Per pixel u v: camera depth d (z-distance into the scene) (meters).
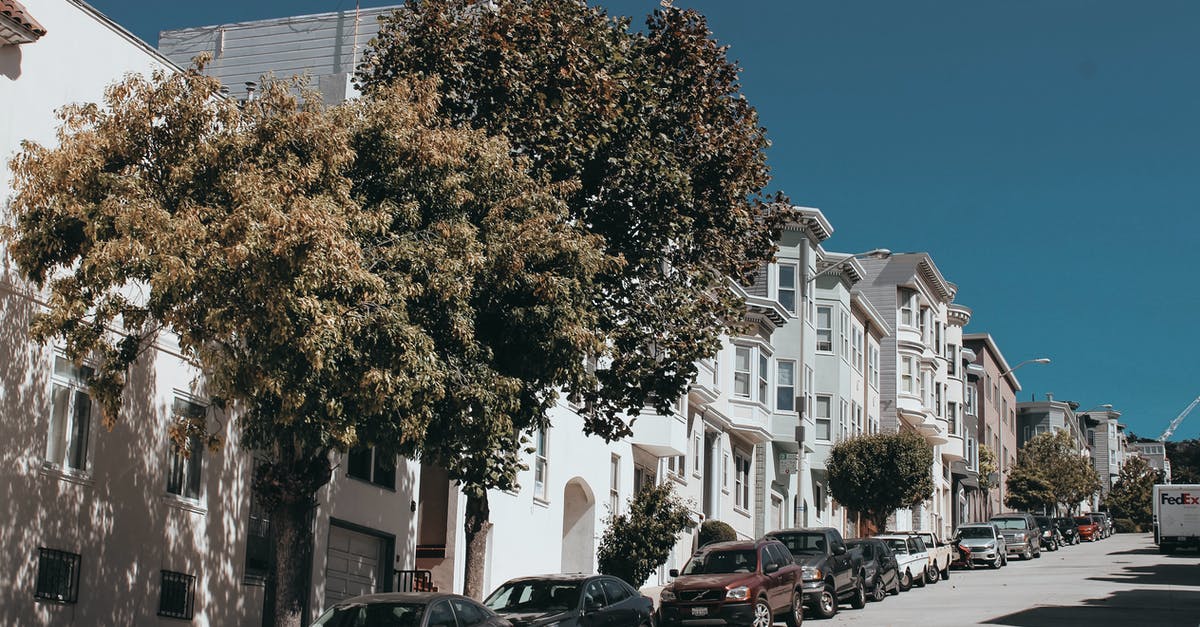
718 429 40.62
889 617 26.92
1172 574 40.94
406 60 19.14
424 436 15.11
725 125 20.50
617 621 19.17
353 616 15.06
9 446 15.94
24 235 14.85
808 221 47.88
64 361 17.12
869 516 45.81
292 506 15.91
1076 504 91.06
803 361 34.19
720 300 21.08
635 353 21.19
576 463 31.19
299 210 13.08
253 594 20.55
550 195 16.80
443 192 15.74
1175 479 141.00
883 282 64.56
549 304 16.20
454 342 15.43
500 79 18.62
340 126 15.38
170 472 18.86
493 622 16.22
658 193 19.53
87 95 17.64
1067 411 114.38
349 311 13.60
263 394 14.13
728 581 23.09
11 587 15.79
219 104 15.15
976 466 82.88
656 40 20.36
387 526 23.86
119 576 17.64
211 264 13.09
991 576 41.41
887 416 62.44
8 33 16.05
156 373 18.56
